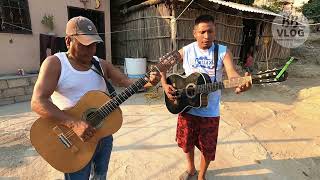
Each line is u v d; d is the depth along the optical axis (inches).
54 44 290.7
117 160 143.9
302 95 312.8
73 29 72.5
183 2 293.7
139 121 207.0
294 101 293.0
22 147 158.6
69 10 323.6
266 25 432.1
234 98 294.4
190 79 107.6
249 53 432.8
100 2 350.6
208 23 101.6
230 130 192.7
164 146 162.2
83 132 72.5
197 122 113.9
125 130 186.7
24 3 282.4
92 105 80.2
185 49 112.7
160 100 271.9
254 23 432.1
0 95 251.4
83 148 79.2
